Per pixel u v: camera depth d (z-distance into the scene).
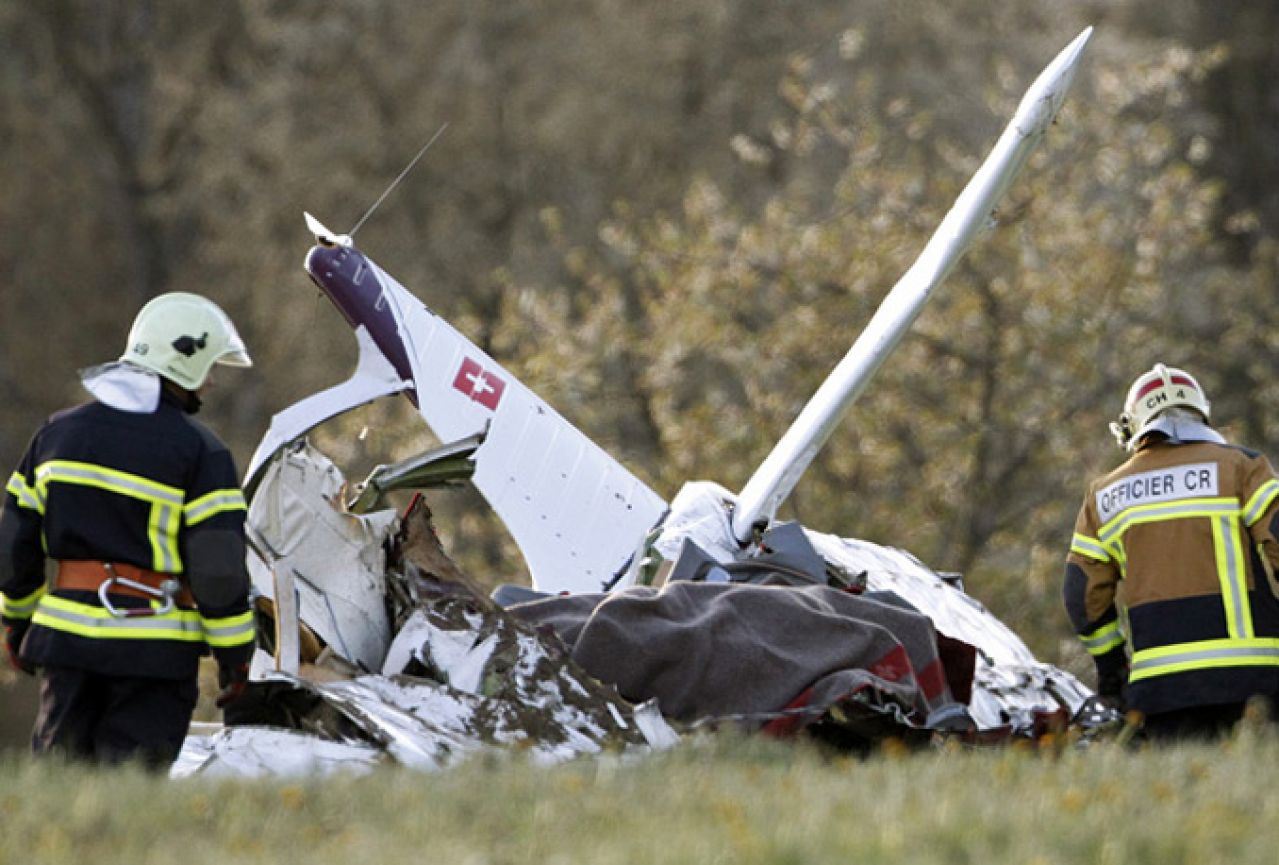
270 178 142.88
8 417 138.62
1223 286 98.31
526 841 20.64
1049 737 33.03
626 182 141.38
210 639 25.67
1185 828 20.62
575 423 91.38
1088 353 89.38
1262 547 31.31
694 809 22.19
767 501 39.09
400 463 33.28
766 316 91.88
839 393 39.28
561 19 146.12
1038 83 39.88
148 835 21.30
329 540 32.91
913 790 22.75
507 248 140.50
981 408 89.06
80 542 25.50
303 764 28.23
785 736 30.91
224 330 26.83
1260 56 147.62
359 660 32.81
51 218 143.62
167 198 145.38
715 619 32.06
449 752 28.86
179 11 154.00
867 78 100.44
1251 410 97.31
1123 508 32.09
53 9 152.38
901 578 40.16
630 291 114.69
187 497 25.86
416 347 39.69
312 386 132.62
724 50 144.75
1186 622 31.23
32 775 23.58
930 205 91.75
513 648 31.28
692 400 98.69
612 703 30.70
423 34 145.75
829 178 122.81
